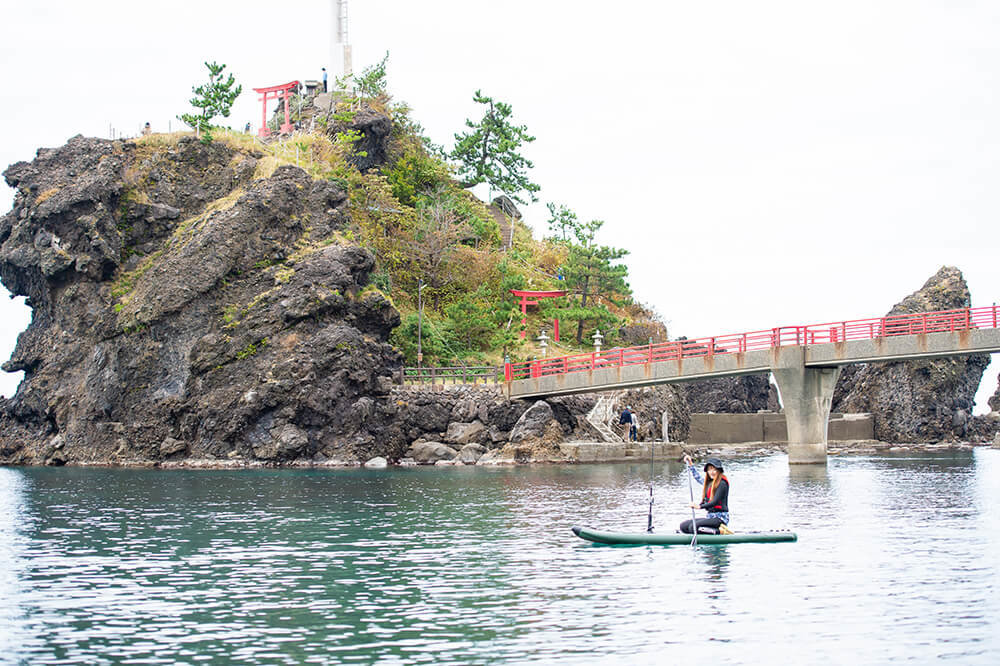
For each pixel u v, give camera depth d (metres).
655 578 26.30
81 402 74.50
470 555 30.08
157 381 73.31
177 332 73.62
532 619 22.25
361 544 32.41
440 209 102.19
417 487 51.59
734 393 108.38
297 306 71.94
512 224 116.88
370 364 72.12
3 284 80.19
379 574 27.30
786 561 28.53
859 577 26.20
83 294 76.62
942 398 104.25
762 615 22.39
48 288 77.75
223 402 70.69
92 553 30.98
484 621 22.16
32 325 80.62
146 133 85.56
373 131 106.50
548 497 46.25
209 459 70.25
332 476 59.72
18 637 21.17
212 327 73.62
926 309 103.69
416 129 122.62
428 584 25.92
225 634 21.33
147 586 25.97
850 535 33.38
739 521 37.09
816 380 66.44
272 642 20.70
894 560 28.55
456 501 44.69
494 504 43.41
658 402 83.94
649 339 100.56
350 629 21.62
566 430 75.25
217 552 31.06
